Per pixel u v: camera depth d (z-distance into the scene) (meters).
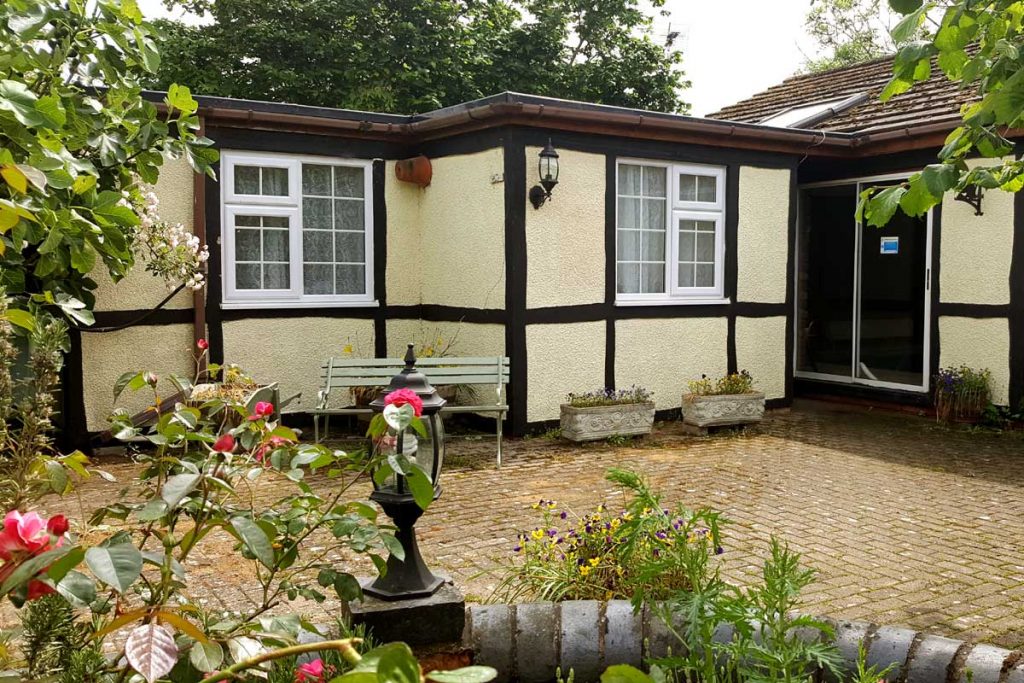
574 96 21.12
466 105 8.80
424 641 2.65
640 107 22.36
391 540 2.32
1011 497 6.34
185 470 2.17
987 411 9.24
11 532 1.42
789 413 10.12
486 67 19.97
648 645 2.59
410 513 2.75
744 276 9.86
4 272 4.28
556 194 8.49
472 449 8.00
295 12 18.25
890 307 10.43
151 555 1.84
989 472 7.16
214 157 6.22
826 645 2.26
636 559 3.27
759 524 5.59
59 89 4.46
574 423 8.15
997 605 4.21
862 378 10.78
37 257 6.23
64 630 1.80
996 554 5.00
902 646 2.42
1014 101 2.50
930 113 9.74
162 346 8.10
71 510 5.82
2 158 2.63
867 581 4.54
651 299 9.23
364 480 6.61
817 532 5.43
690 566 2.28
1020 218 9.06
